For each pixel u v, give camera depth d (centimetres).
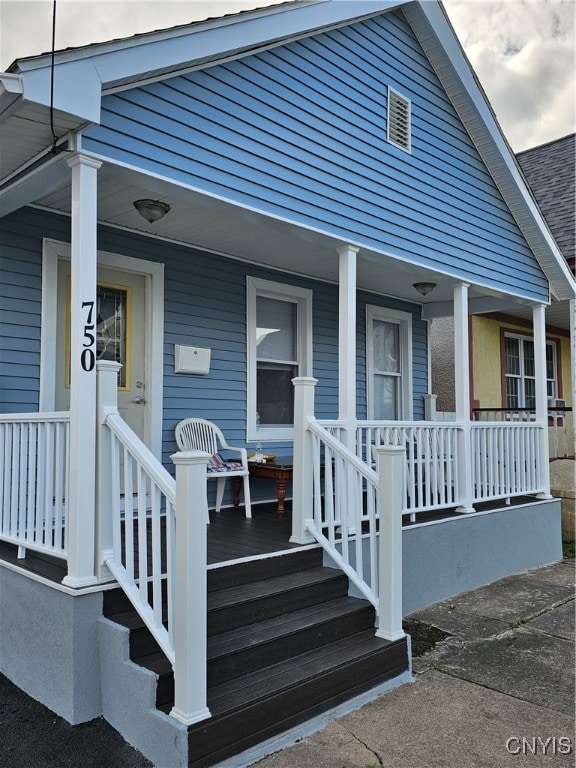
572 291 748
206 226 509
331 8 473
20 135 321
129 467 308
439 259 590
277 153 442
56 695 312
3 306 441
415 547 517
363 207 511
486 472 625
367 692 344
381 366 802
